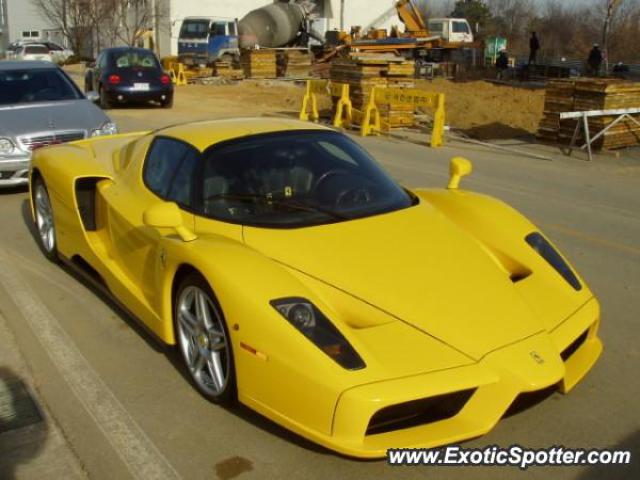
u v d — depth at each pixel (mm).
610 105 12242
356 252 3412
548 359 2980
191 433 3232
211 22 31469
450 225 3871
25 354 4051
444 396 2803
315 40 36219
